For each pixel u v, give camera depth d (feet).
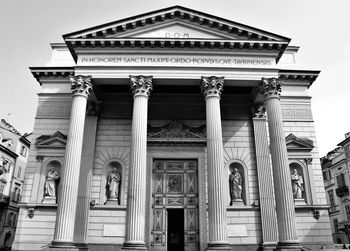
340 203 183.21
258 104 95.30
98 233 84.89
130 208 70.38
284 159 75.97
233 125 96.53
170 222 91.40
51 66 100.32
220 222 70.28
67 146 75.72
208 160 75.46
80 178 87.92
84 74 81.41
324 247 85.35
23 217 87.25
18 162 187.52
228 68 82.28
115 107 97.81
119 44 82.89
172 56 83.35
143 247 67.92
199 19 85.20
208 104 79.46
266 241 82.84
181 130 94.58
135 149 74.79
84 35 82.53
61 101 98.68
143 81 80.12
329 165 195.31
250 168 92.27
